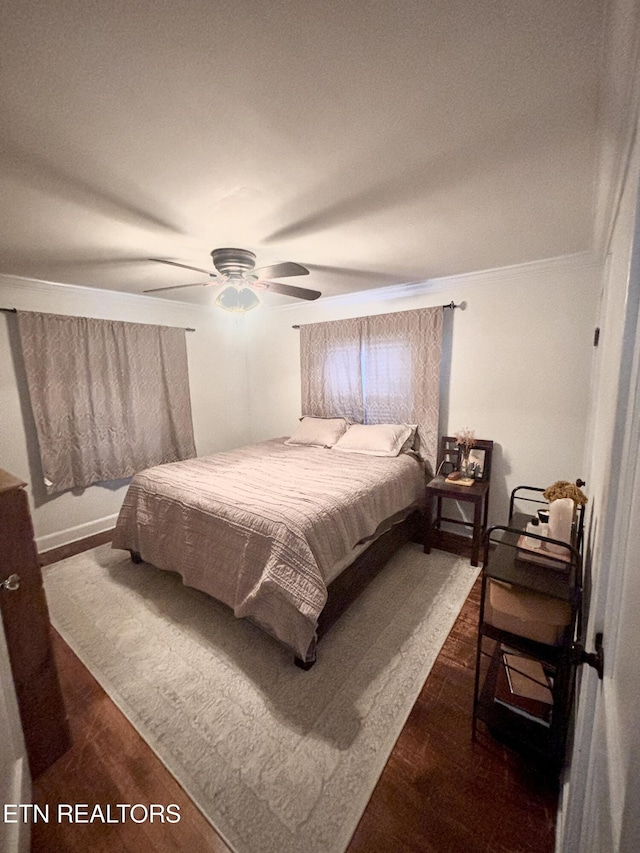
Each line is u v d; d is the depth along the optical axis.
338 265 2.54
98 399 3.15
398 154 1.23
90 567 2.63
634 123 0.89
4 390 2.71
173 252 2.16
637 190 0.65
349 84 0.93
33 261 2.29
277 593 1.67
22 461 2.82
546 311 2.57
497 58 0.85
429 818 1.14
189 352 3.97
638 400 0.53
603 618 0.69
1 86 0.89
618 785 0.43
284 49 0.82
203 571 2.02
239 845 1.09
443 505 3.21
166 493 2.31
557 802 1.17
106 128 1.07
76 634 1.95
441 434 3.17
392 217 1.73
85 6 0.72
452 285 2.93
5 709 1.08
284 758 1.32
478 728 1.42
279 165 1.28
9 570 1.17
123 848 1.09
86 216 1.65
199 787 1.24
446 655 1.79
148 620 2.06
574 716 1.22
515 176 1.37
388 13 0.75
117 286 3.02
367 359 3.40
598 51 0.82
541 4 0.72
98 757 1.34
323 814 1.15
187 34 0.78
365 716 1.48
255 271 2.08
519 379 2.74
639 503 0.47
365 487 2.29
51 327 2.85
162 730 1.44
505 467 2.86
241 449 3.44
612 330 1.24
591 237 2.02
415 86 0.94
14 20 0.74
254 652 1.82
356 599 2.23
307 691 1.60
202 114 1.02
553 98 0.97
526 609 1.21
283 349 4.21
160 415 3.64
